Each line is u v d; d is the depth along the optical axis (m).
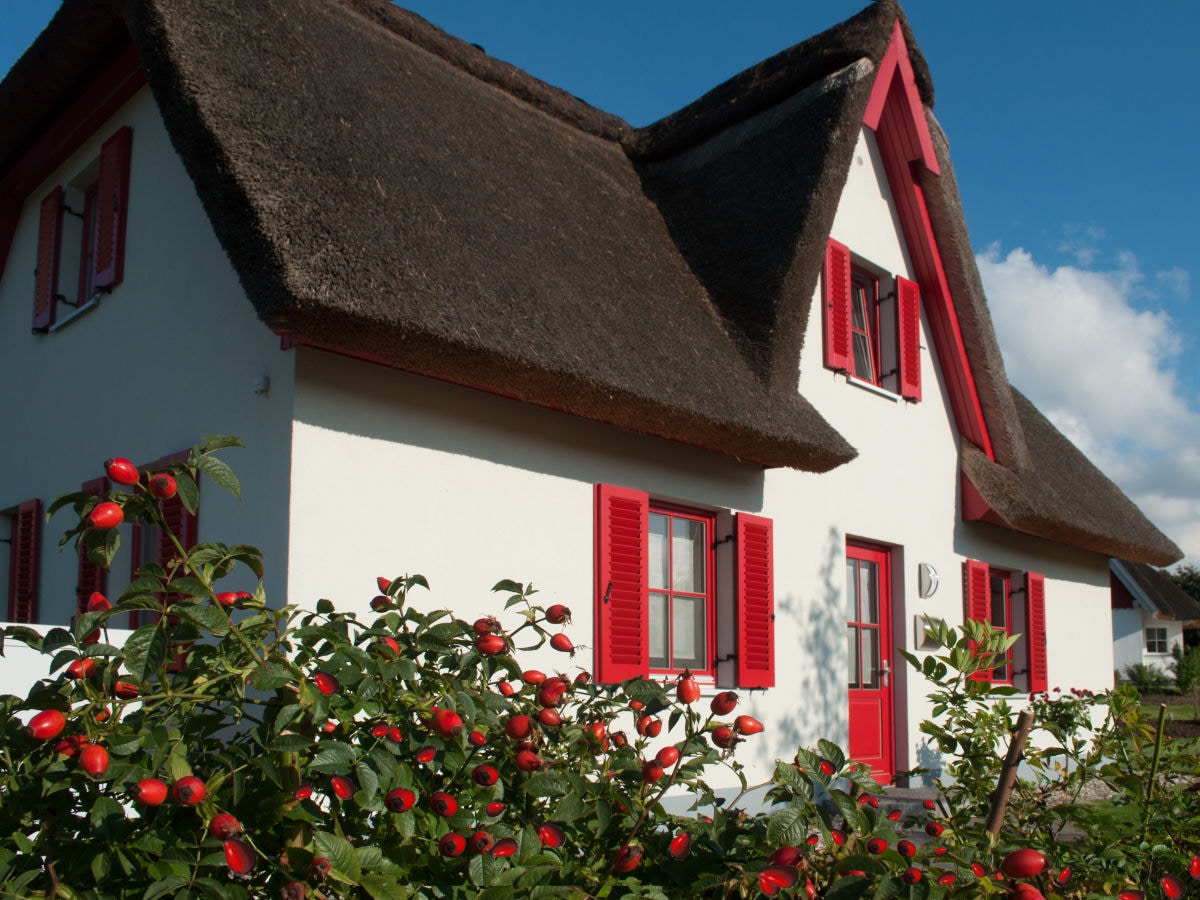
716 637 6.89
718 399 5.99
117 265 6.43
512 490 5.53
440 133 6.32
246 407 5.00
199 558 2.29
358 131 5.38
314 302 4.08
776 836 2.25
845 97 7.43
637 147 8.81
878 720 8.36
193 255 5.70
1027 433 11.69
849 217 8.73
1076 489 11.25
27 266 7.86
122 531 5.94
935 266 9.41
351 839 2.31
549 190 6.88
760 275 7.10
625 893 2.30
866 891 2.09
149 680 2.49
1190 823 3.29
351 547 4.78
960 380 9.62
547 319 5.23
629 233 7.30
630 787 2.71
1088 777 4.02
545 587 5.62
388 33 7.44
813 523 7.72
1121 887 2.87
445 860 2.29
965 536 9.64
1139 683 28.77
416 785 2.37
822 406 8.07
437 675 2.64
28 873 1.85
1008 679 10.20
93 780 2.05
